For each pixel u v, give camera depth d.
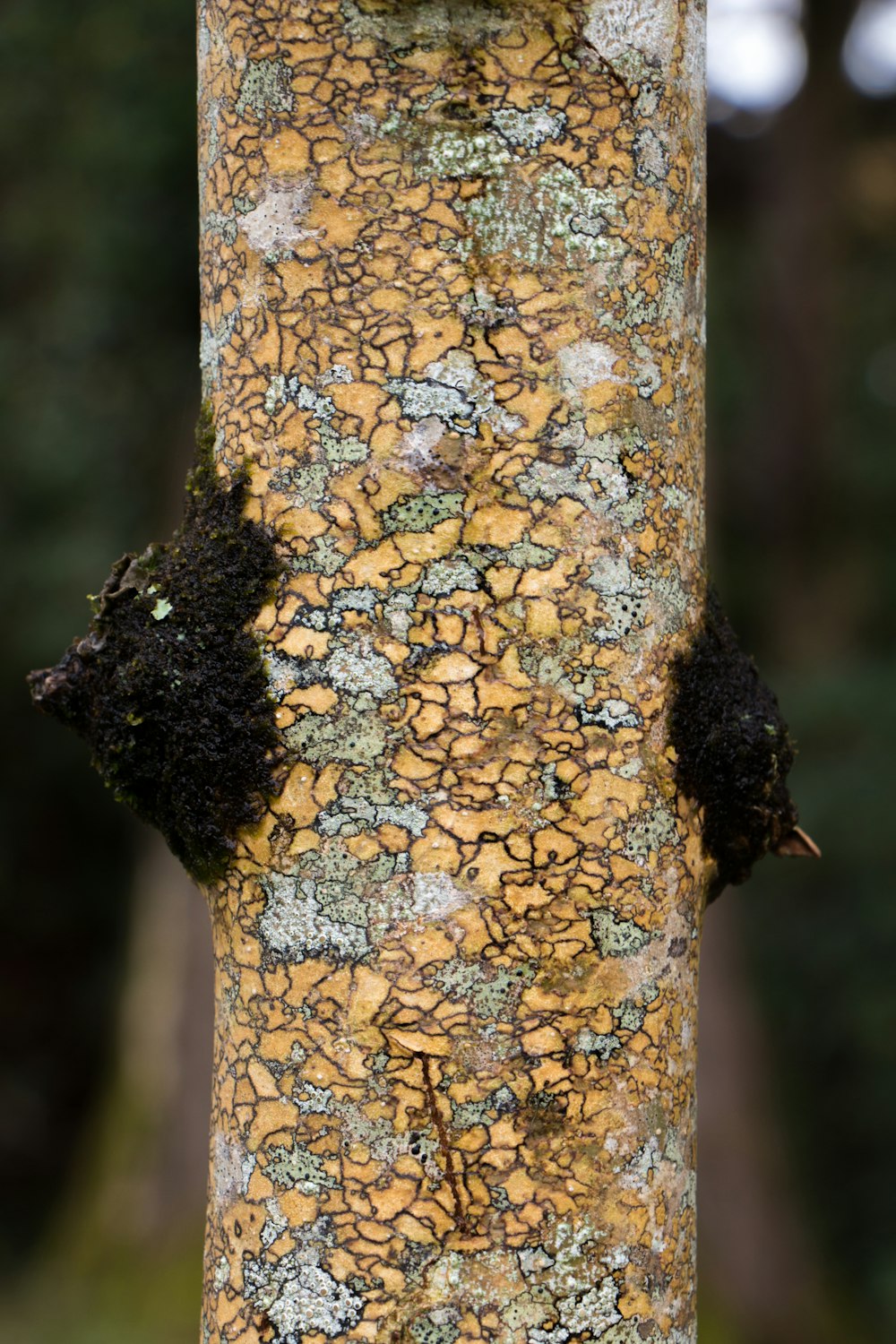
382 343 0.95
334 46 0.96
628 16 0.97
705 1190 3.71
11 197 4.11
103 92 3.84
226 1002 0.98
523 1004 0.95
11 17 3.89
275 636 0.96
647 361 0.97
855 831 4.28
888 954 4.45
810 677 4.68
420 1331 0.95
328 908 0.95
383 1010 0.95
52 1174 5.22
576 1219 0.95
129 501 4.33
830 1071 4.55
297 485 0.96
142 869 4.43
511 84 0.96
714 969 3.90
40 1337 3.62
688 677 0.98
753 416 5.42
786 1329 3.61
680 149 0.98
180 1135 3.97
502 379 0.95
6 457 4.32
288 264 0.96
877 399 5.87
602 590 0.96
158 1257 3.84
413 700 0.95
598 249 0.96
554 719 0.95
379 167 0.96
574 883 0.96
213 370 0.99
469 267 0.95
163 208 3.88
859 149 5.54
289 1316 0.95
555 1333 0.95
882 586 5.54
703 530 1.01
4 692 4.91
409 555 0.95
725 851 1.00
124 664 0.98
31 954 5.55
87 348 4.13
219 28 0.98
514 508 0.95
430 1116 0.95
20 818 5.41
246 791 0.96
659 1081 0.97
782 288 5.18
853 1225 4.37
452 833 0.95
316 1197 0.95
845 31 4.86
